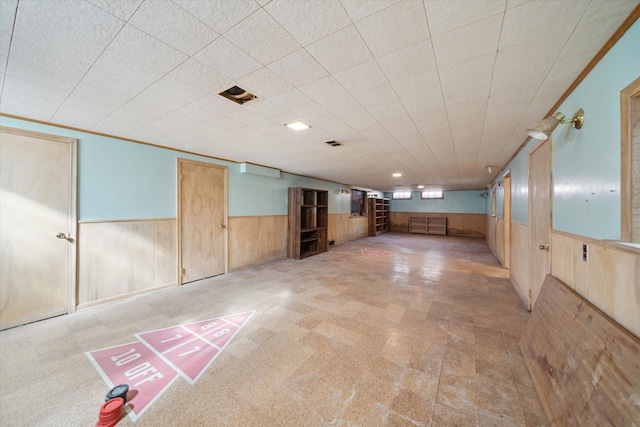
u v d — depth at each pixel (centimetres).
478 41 135
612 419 99
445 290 365
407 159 462
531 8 112
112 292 313
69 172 279
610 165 133
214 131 295
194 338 228
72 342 220
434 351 208
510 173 447
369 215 1097
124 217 325
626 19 116
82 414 145
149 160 350
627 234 119
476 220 1077
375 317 273
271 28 126
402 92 198
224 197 457
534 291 284
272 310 291
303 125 274
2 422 138
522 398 155
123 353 204
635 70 113
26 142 252
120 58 152
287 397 157
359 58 152
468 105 222
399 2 110
